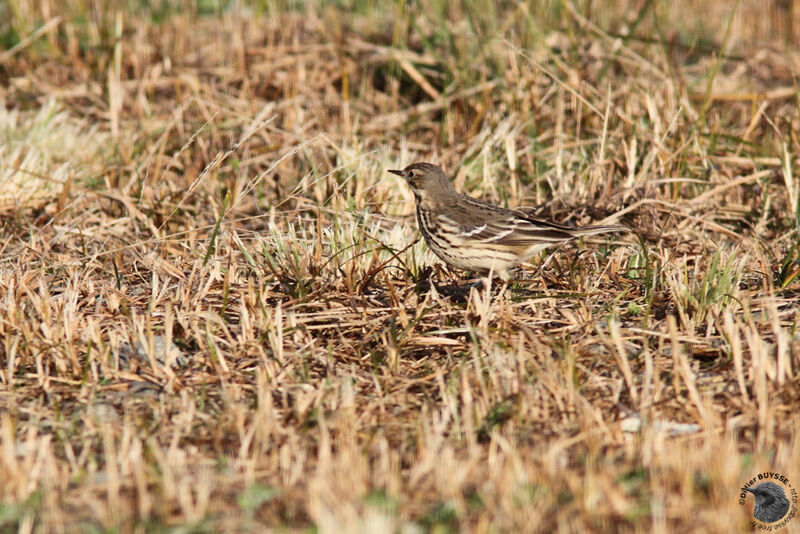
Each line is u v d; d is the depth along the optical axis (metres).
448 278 12.20
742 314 10.58
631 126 15.46
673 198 14.29
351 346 10.00
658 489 6.94
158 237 12.81
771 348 9.35
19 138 16.06
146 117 17.31
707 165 15.00
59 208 14.12
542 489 6.92
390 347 9.59
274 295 11.12
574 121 16.58
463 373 8.68
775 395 8.52
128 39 21.12
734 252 11.27
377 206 14.14
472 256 11.39
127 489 7.27
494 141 15.70
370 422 8.52
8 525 6.72
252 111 17.64
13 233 13.69
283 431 8.20
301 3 24.39
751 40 22.62
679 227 13.28
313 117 17.55
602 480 6.90
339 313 10.59
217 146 16.25
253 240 13.10
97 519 6.83
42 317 10.03
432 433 8.04
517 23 20.64
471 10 19.61
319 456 7.66
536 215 13.74
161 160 15.91
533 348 9.78
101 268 12.18
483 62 18.53
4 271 11.66
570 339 9.94
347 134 16.34
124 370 9.52
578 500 6.71
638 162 14.85
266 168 15.77
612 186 14.52
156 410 8.71
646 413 8.46
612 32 21.11
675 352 8.75
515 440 7.95
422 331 10.40
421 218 11.80
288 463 7.58
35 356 9.46
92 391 9.03
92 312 10.69
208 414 8.71
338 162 14.90
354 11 23.19
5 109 17.33
